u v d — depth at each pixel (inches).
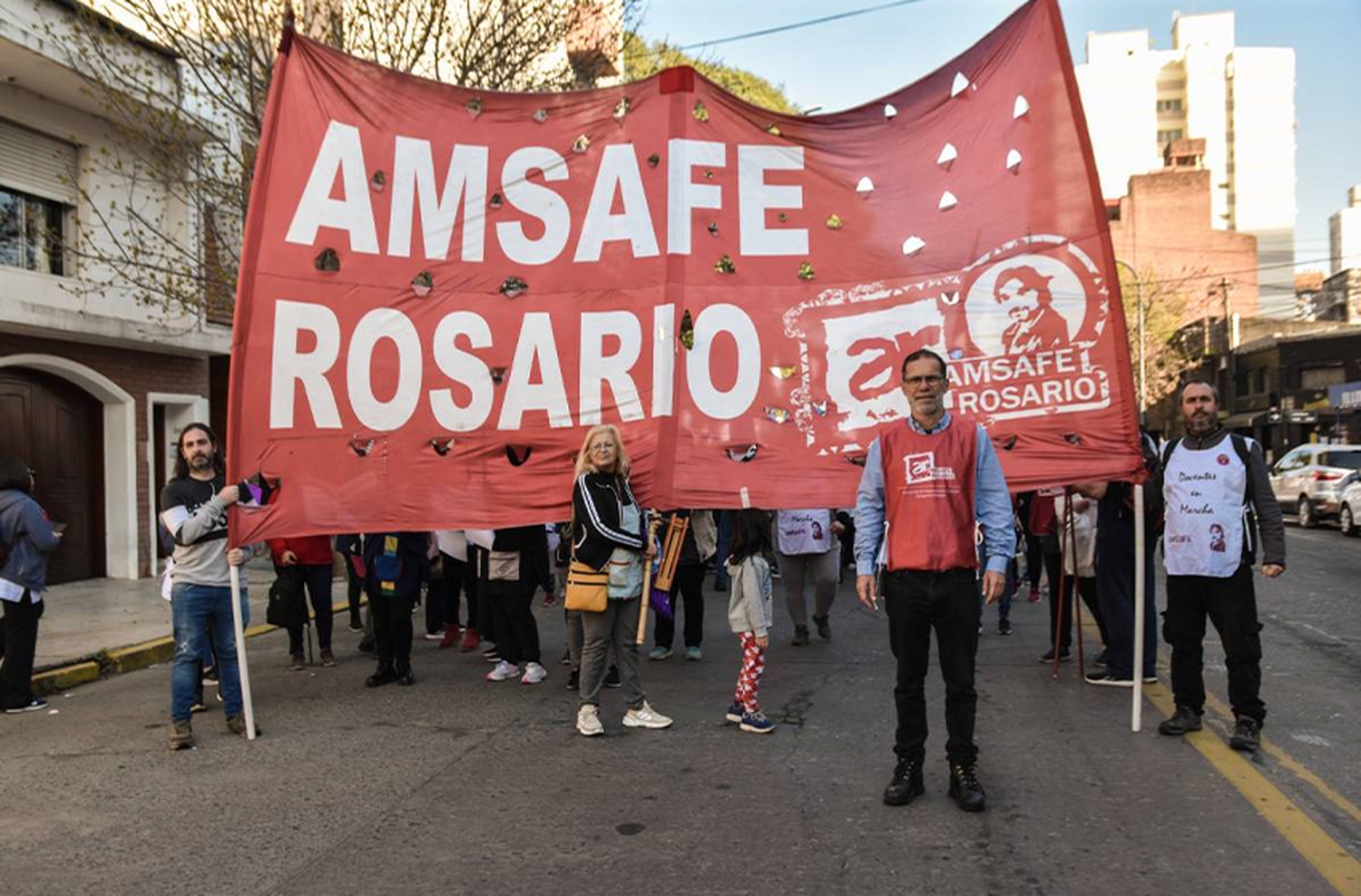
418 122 259.3
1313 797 181.6
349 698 278.7
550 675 305.4
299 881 154.5
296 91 252.8
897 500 180.5
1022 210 239.5
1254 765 200.5
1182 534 215.9
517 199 260.7
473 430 257.0
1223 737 221.0
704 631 383.6
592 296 258.1
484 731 239.9
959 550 176.1
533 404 257.3
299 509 245.3
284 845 169.0
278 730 245.4
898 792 181.0
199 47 493.0
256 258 246.7
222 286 519.5
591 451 232.8
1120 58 3700.8
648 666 315.6
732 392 251.4
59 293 501.7
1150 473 253.0
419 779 203.6
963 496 177.5
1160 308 1994.3
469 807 186.1
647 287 256.1
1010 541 177.8
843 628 378.6
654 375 254.1
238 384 242.2
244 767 214.7
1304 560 604.1
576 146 260.7
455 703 270.1
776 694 272.2
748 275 253.1
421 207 258.2
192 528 230.4
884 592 184.4
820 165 253.4
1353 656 309.1
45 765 220.1
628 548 232.4
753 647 235.0
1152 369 1956.2
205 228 559.2
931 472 178.2
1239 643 211.9
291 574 324.8
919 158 248.2
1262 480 211.8
